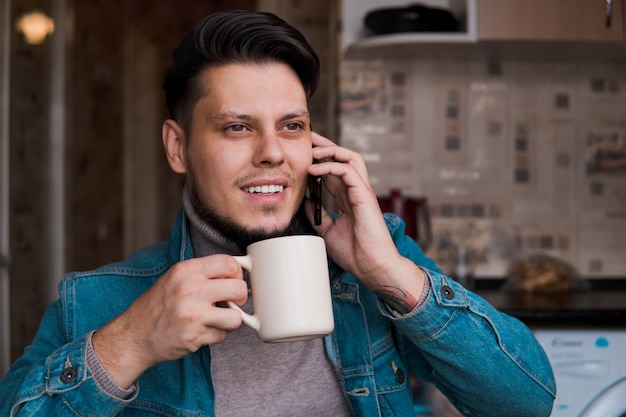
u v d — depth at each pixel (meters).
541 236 2.70
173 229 1.12
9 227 2.74
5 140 2.70
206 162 0.97
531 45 2.44
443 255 2.38
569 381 1.86
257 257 0.84
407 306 0.97
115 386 0.85
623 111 2.71
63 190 3.52
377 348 1.10
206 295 0.79
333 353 1.06
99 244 4.35
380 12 2.45
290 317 0.82
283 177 0.97
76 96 3.83
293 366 1.06
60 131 3.52
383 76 2.70
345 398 1.08
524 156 2.71
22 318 2.90
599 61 2.71
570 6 2.35
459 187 2.71
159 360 0.83
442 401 1.94
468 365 0.98
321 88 3.39
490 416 1.05
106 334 0.86
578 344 1.87
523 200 2.70
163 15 5.45
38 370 0.88
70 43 3.67
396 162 2.71
